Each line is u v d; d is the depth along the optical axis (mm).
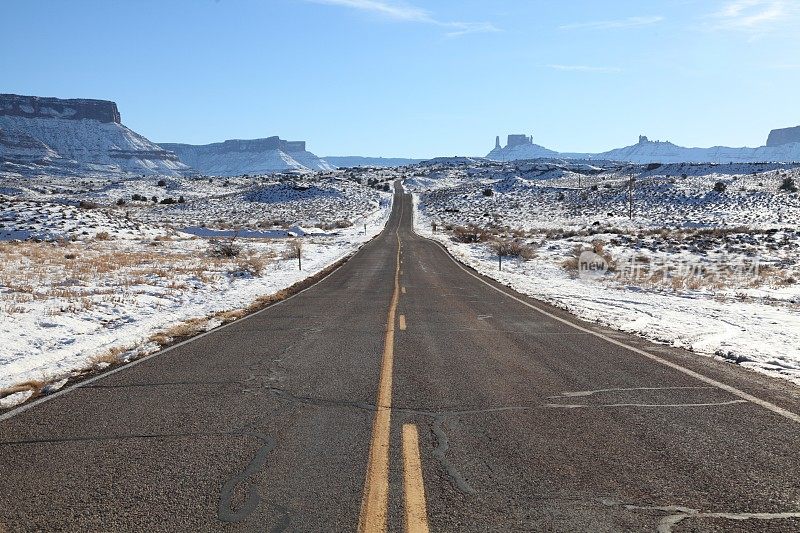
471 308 14203
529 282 21203
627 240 39812
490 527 3354
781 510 3537
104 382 7102
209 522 3457
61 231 40062
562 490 3846
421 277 23031
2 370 7914
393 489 3875
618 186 115125
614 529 3316
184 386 6832
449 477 4070
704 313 12938
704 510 3545
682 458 4395
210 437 4984
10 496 3875
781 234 41531
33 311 12219
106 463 4418
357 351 8875
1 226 39938
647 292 17938
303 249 37875
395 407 5848
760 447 4613
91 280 18297
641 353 8617
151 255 29141
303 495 3803
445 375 7238
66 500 3793
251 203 116812
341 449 4645
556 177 184750
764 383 6707
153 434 5090
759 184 101938
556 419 5398
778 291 17609
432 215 95062
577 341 9703
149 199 145125
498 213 92188
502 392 6402
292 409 5812
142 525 3439
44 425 5406
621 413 5570
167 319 12461
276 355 8625
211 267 24125
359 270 26266
